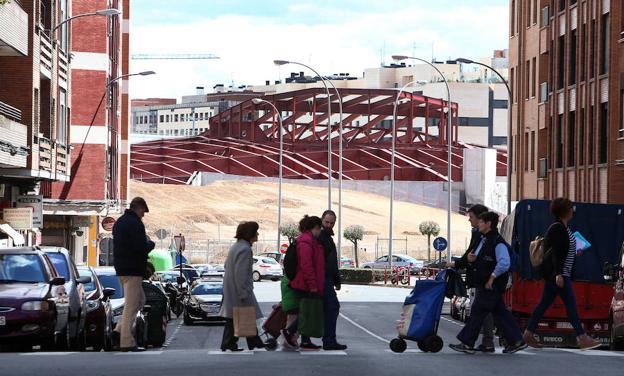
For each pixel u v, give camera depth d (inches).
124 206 4099.4
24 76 2063.2
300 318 878.4
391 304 2827.3
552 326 1247.5
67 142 2561.5
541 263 868.0
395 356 811.4
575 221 1272.1
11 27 1847.9
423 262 4731.8
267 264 4352.9
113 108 3752.5
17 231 2267.5
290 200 7490.2
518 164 3425.2
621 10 2423.7
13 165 1929.1
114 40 3791.8
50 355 795.4
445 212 7834.6
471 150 7864.2
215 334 1886.1
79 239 3612.2
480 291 842.2
